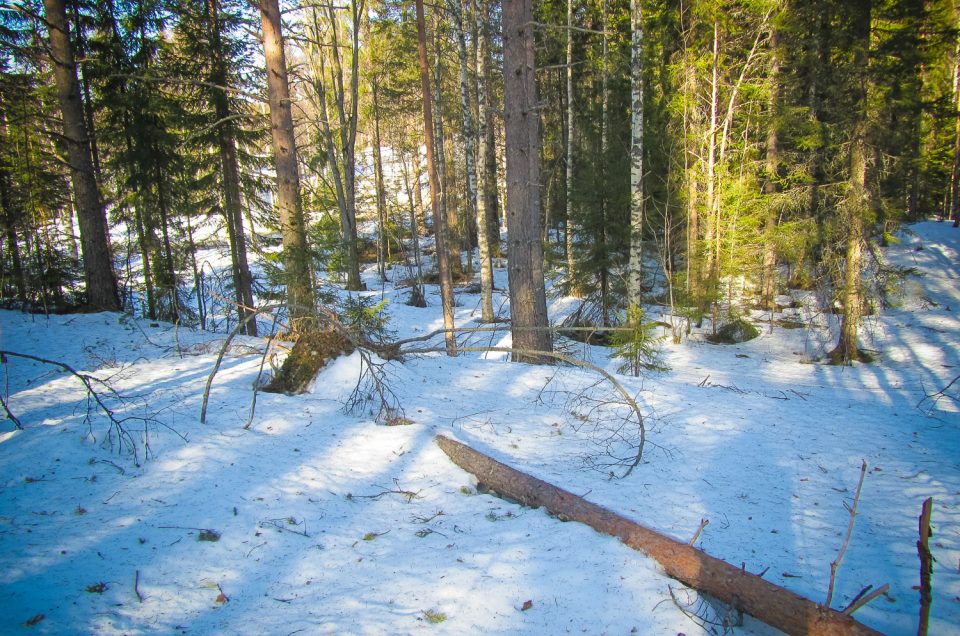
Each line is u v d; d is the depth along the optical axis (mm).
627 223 15070
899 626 3232
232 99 14188
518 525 4348
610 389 8375
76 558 3525
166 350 9680
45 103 16297
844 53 12961
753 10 15352
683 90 17516
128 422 5688
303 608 3279
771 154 17203
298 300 9969
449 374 8805
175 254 15461
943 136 25734
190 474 4754
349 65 29312
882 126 12016
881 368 12430
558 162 21188
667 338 15867
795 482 5465
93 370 8203
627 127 19469
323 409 6637
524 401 7730
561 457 5871
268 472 4941
